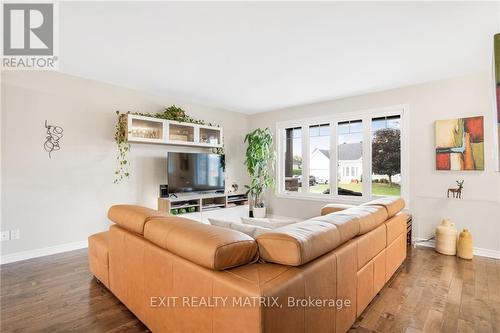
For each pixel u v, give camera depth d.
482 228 3.13
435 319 1.78
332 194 4.48
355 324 1.72
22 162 2.99
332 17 2.05
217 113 5.11
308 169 4.80
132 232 1.80
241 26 2.19
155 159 4.16
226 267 1.14
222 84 3.67
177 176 4.18
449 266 2.73
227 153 5.29
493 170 3.07
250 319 0.96
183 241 1.26
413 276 2.48
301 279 1.12
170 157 4.09
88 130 3.48
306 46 2.54
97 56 2.78
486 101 3.12
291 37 2.37
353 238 1.72
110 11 1.98
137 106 3.97
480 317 1.81
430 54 2.70
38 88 3.10
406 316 1.82
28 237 3.02
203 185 4.53
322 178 4.65
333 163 4.46
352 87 3.77
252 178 5.53
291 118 5.00
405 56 2.75
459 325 1.72
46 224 3.14
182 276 1.27
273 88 3.84
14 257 2.92
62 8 1.94
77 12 1.99
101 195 3.59
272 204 5.26
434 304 1.97
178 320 1.31
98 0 1.85
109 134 3.68
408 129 3.66
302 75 3.31
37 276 2.49
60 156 3.26
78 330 1.67
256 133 5.01
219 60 2.88
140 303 1.63
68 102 3.31
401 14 2.01
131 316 1.83
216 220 1.85
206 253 1.13
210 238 1.20
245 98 4.39
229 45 2.53
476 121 3.17
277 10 1.97
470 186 3.22
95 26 2.19
